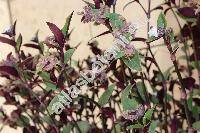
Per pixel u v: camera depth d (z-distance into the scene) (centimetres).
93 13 81
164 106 99
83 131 98
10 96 100
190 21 97
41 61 82
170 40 80
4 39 91
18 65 90
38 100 93
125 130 91
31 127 101
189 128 87
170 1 101
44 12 126
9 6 127
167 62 124
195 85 104
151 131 80
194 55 104
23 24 127
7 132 137
